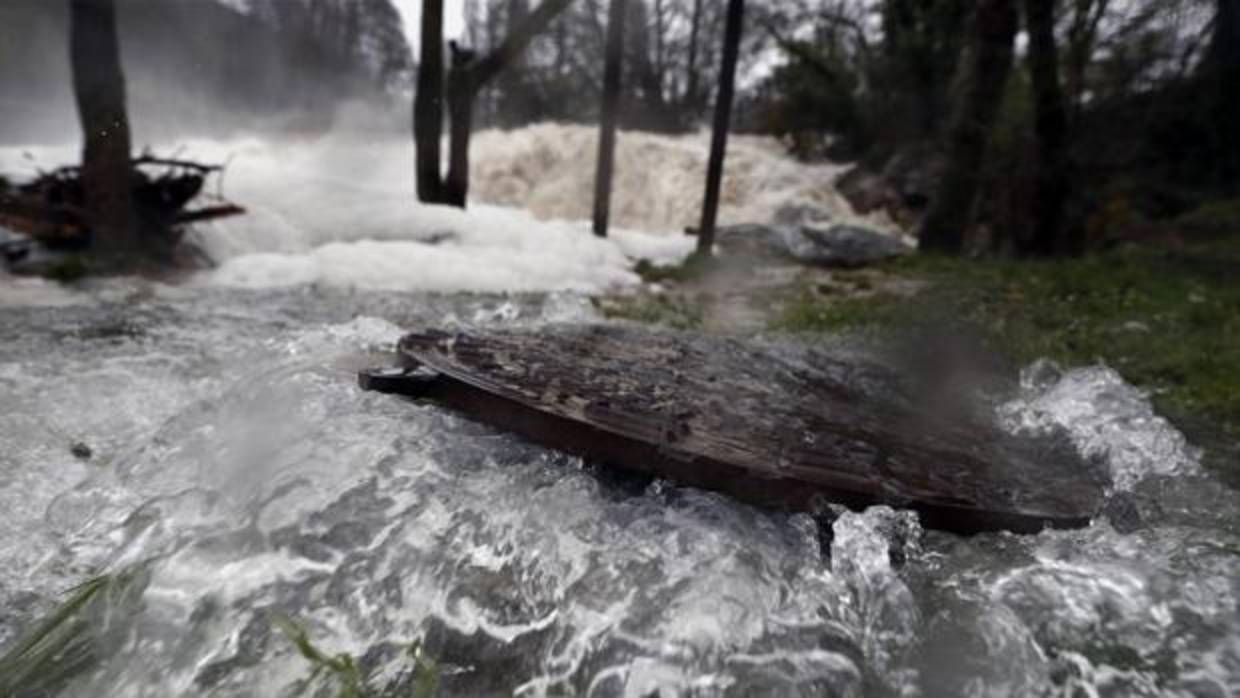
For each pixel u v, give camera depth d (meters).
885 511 2.04
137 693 1.63
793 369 3.65
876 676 1.68
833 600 1.84
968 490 2.23
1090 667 1.66
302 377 2.87
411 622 1.79
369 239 8.88
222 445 2.50
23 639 1.75
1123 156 13.46
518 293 7.04
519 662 1.70
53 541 2.16
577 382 2.62
